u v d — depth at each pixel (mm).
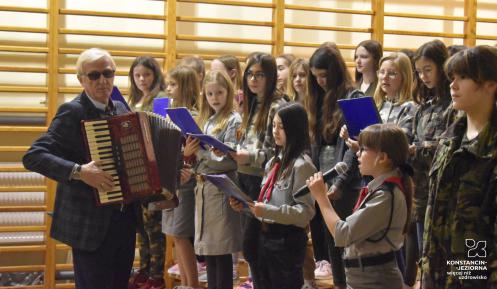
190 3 5434
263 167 3590
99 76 2932
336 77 3629
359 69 4125
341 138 3547
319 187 2785
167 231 4125
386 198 2619
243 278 4648
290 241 3193
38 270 5078
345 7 5793
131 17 5211
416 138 3488
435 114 3381
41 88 5043
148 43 5352
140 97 4754
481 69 2150
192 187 4047
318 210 3908
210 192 3725
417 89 3641
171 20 5281
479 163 2129
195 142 3494
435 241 2242
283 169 3258
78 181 2910
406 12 5984
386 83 3723
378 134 2668
